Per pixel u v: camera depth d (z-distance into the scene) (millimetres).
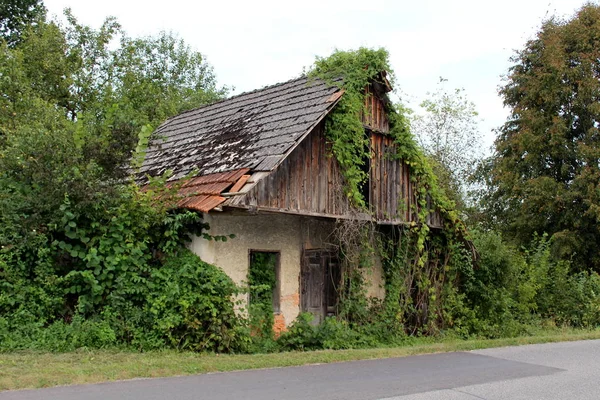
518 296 19422
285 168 13078
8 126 17156
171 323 10875
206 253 12398
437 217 17078
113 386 7648
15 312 10609
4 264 10617
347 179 14492
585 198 27156
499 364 11070
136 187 12227
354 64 14914
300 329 13031
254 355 10742
